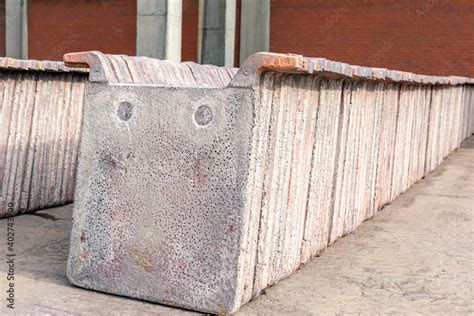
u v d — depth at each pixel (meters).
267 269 3.64
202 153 3.37
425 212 6.10
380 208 6.14
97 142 3.64
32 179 5.86
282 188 3.67
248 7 15.41
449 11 13.84
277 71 3.27
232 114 3.29
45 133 5.95
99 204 3.63
